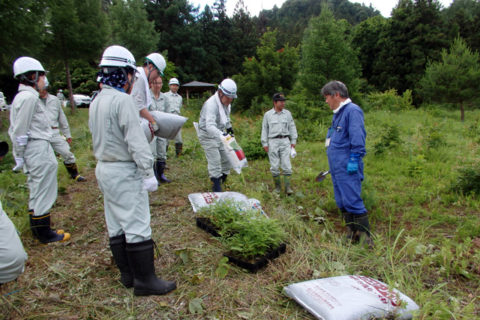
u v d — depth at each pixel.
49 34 15.05
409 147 8.02
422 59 24.75
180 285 2.75
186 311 2.43
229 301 2.54
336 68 15.30
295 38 52.16
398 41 26.61
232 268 2.98
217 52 45.09
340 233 3.86
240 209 3.73
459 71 15.72
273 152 5.33
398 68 26.39
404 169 6.48
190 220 4.07
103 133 2.41
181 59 41.97
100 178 2.48
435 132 8.52
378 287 2.45
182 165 7.21
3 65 11.85
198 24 43.81
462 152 7.91
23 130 3.38
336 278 2.60
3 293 2.65
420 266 3.03
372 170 6.48
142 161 2.41
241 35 46.75
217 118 4.70
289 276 2.88
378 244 3.19
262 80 20.22
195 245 3.43
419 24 25.12
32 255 3.31
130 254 2.53
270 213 4.30
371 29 29.22
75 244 3.56
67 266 3.07
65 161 6.02
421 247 3.17
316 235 3.71
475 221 4.00
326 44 15.05
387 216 4.34
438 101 16.83
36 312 2.44
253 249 3.00
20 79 3.54
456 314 2.30
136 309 2.46
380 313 2.18
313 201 4.93
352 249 3.34
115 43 25.20
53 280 2.85
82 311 2.45
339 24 15.88
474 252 3.33
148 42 26.34
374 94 23.30
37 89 3.63
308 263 3.06
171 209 4.46
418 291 2.62
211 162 4.89
